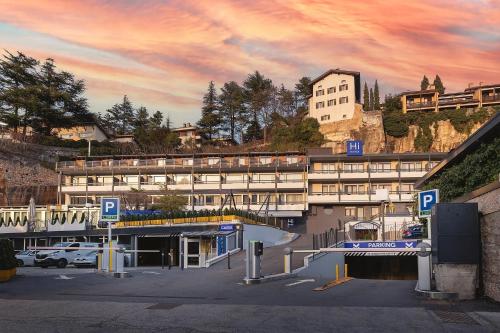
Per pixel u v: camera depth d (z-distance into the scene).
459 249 12.62
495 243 11.91
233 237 38.28
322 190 75.19
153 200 69.25
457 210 12.74
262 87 121.31
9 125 93.25
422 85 105.94
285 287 16.47
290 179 74.19
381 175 73.06
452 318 9.93
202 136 116.81
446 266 12.66
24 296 14.15
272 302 12.56
